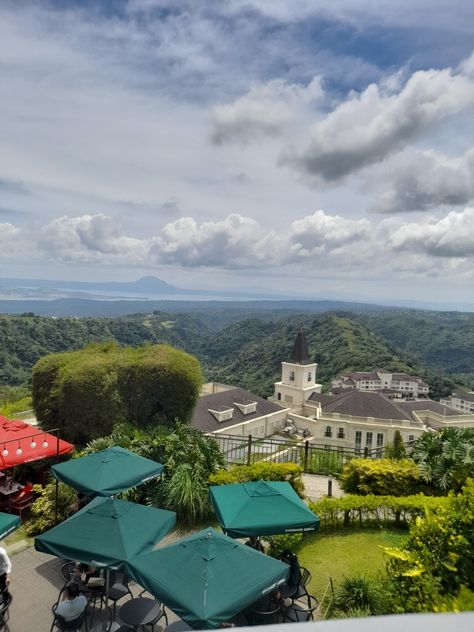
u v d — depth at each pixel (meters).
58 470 9.44
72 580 7.77
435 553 6.31
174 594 5.41
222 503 8.39
